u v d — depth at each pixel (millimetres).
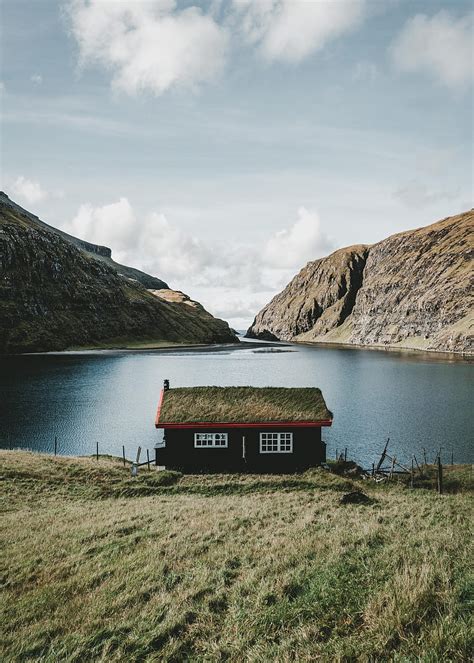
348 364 145250
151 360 154250
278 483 27438
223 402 35781
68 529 17453
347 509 19641
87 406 71875
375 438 53844
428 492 26953
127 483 28203
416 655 6477
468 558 10703
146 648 8273
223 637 8250
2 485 26219
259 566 11602
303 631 7766
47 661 8172
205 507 20469
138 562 12914
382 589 8867
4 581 12797
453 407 71250
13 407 69938
